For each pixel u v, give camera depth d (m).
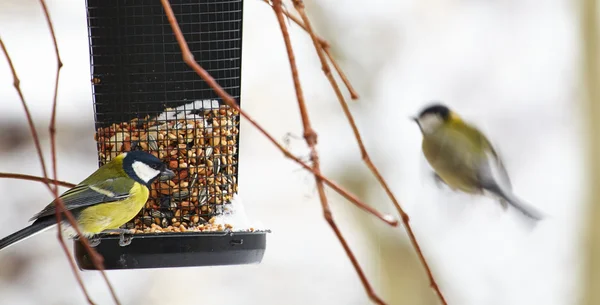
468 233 15.12
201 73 4.31
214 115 8.96
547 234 15.05
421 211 15.18
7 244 8.03
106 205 8.23
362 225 15.36
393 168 15.41
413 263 15.18
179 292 14.41
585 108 15.57
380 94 15.84
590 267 14.88
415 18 16.56
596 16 15.55
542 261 14.89
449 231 15.16
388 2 16.47
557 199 15.18
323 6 16.02
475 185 9.83
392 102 15.77
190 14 8.73
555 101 15.99
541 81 16.16
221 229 8.42
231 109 9.01
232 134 9.07
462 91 16.12
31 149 13.97
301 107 4.39
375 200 15.30
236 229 8.41
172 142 8.91
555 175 15.44
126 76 8.80
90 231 8.21
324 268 15.23
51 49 14.41
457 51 16.42
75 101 14.23
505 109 15.98
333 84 4.72
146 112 8.88
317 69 15.71
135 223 8.84
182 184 8.91
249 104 15.59
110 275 14.08
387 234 15.27
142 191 8.46
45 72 14.28
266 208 15.41
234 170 9.12
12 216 13.54
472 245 15.09
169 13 4.47
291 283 14.95
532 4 16.88
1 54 14.15
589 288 14.77
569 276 14.80
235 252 8.27
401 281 15.16
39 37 14.50
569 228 15.07
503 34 16.66
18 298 13.34
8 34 14.41
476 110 15.89
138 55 8.77
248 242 8.32
